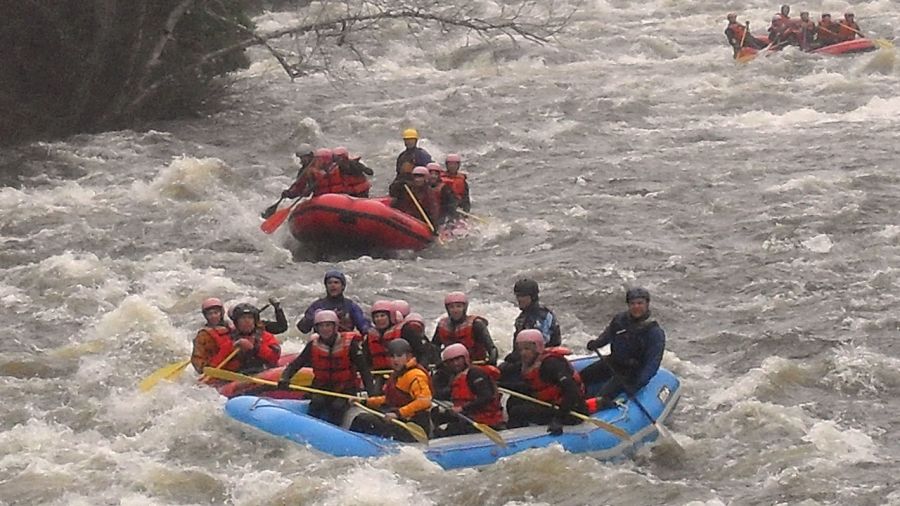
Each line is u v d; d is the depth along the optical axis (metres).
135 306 37.06
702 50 98.31
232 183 56.12
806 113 69.00
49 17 67.06
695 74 84.81
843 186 51.38
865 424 29.95
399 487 25.44
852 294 39.00
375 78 88.81
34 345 35.81
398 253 45.31
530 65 93.44
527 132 68.00
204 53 74.50
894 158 56.41
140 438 28.44
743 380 32.41
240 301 39.09
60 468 26.95
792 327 36.28
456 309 29.44
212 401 29.95
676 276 41.62
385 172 60.94
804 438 28.78
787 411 30.17
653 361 28.38
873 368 32.97
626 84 80.75
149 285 41.44
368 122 71.75
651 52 97.94
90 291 40.50
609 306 39.22
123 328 36.28
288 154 65.19
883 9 113.00
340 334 28.44
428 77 89.31
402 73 91.62
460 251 45.94
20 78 68.00
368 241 45.06
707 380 32.97
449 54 96.19
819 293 39.31
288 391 29.55
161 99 72.31
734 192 52.03
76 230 48.19
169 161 62.53
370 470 26.03
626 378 28.84
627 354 28.78
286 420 27.39
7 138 64.94
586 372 29.58
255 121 72.88
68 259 43.06
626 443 27.61
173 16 69.75
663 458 27.80
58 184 57.06
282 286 41.62
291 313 38.72
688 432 29.55
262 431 27.50
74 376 33.22
